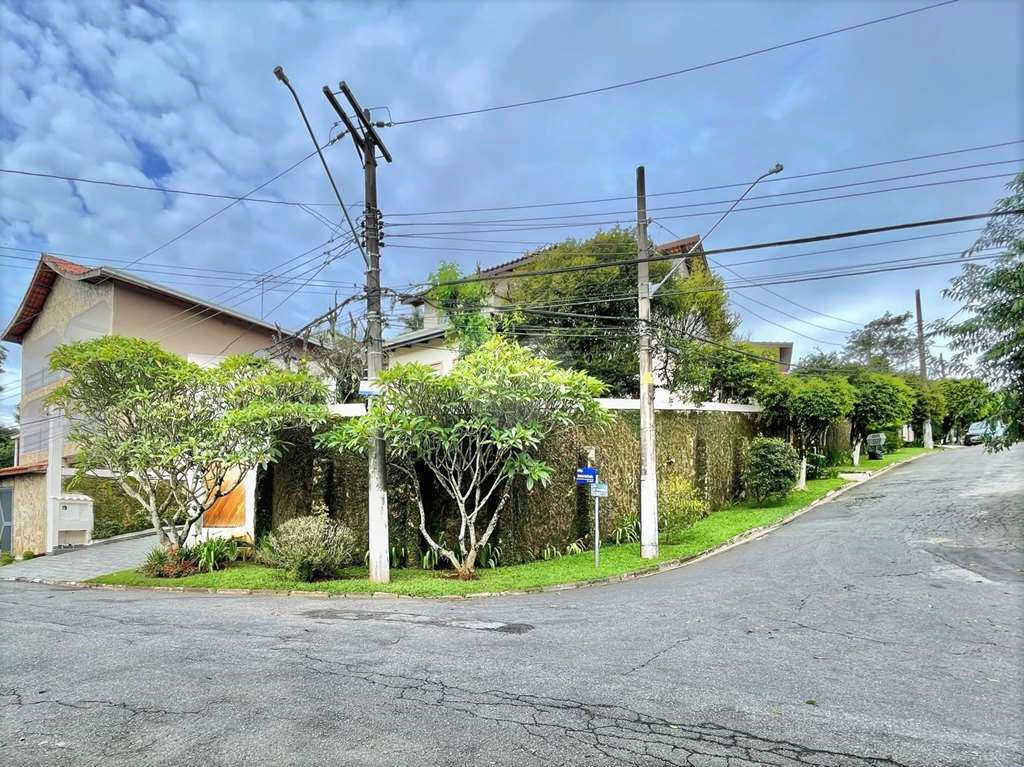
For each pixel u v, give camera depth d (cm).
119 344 1341
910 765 388
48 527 1831
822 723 451
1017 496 1673
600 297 1995
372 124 1202
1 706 495
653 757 398
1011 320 1134
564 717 462
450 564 1341
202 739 425
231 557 1399
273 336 2614
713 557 1338
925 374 3988
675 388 2111
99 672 585
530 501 1412
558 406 1259
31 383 2844
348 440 1236
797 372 2681
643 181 1405
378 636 731
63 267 2494
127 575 1338
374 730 438
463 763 389
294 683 544
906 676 555
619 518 1577
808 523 1627
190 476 1517
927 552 1161
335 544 1220
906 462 2992
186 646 686
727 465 2039
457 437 1176
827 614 791
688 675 562
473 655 637
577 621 808
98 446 1344
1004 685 530
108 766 388
